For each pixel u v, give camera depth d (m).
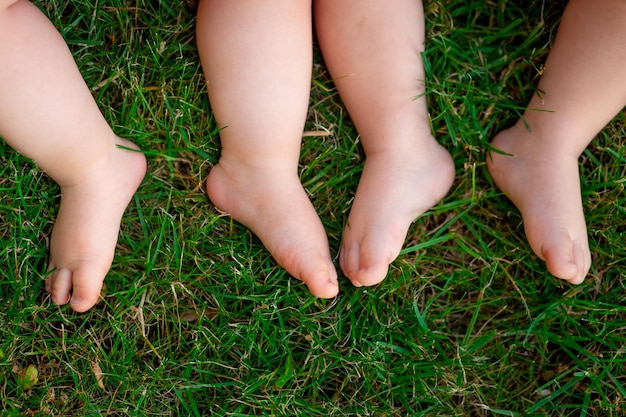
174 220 0.65
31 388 0.62
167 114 0.65
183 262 0.65
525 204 0.65
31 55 0.55
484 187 0.68
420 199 0.64
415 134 0.64
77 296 0.61
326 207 0.66
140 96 0.64
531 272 0.67
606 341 0.66
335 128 0.67
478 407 0.66
